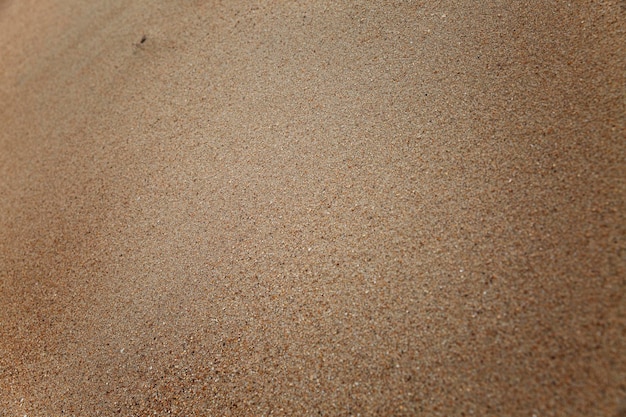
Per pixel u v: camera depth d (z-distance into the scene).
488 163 1.74
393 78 2.05
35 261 2.31
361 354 1.57
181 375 1.75
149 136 2.42
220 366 1.71
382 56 2.12
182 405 1.70
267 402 1.60
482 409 1.38
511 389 1.38
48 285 2.20
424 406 1.44
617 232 1.49
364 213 1.80
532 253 1.54
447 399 1.42
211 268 1.91
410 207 1.75
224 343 1.75
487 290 1.53
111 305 2.01
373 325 1.60
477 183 1.71
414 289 1.61
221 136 2.24
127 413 1.76
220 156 2.18
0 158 2.84
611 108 1.68
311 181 1.95
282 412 1.57
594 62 1.78
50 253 2.29
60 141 2.69
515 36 1.95
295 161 2.02
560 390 1.34
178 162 2.26
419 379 1.48
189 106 2.41
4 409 1.95
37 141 2.78
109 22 3.09
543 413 1.33
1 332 2.16
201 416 1.66
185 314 1.86
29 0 3.86
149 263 2.04
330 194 1.89
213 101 2.36
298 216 1.89
